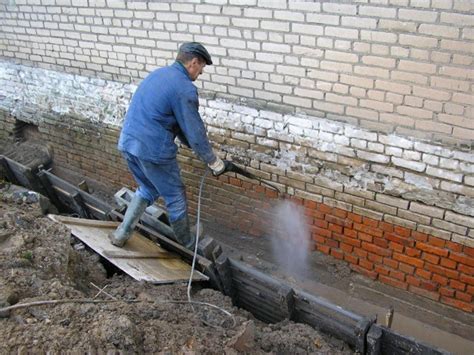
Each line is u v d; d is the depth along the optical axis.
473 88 2.72
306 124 3.52
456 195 3.06
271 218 4.16
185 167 4.51
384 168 3.29
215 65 3.80
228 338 2.63
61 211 4.89
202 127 3.27
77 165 5.61
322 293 3.90
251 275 3.29
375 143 3.24
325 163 3.55
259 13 3.36
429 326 3.50
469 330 3.42
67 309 2.40
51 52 4.96
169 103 3.19
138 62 4.31
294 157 3.70
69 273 3.03
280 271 4.14
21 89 5.55
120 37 4.29
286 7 3.21
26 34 5.05
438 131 2.96
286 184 3.87
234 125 3.93
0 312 2.30
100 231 3.71
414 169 3.15
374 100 3.12
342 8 2.98
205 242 3.64
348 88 3.20
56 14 4.64
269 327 3.15
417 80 2.90
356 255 3.79
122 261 3.33
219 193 4.41
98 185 5.53
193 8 3.68
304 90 3.42
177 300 3.07
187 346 2.38
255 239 4.40
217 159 3.48
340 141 3.40
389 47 2.91
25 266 2.77
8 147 6.09
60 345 2.18
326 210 3.75
